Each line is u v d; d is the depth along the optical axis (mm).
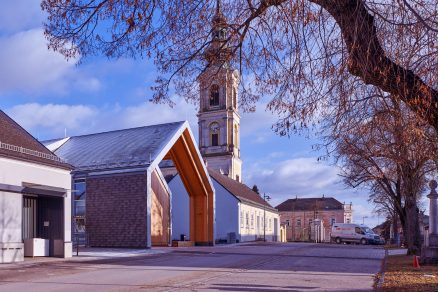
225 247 37062
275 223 72812
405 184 25766
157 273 17094
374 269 19609
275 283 14609
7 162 21047
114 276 16016
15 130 25094
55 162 23859
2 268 18125
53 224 23625
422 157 12430
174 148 38031
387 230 79625
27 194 22297
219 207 52562
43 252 23172
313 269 19438
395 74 7469
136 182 31500
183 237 46656
